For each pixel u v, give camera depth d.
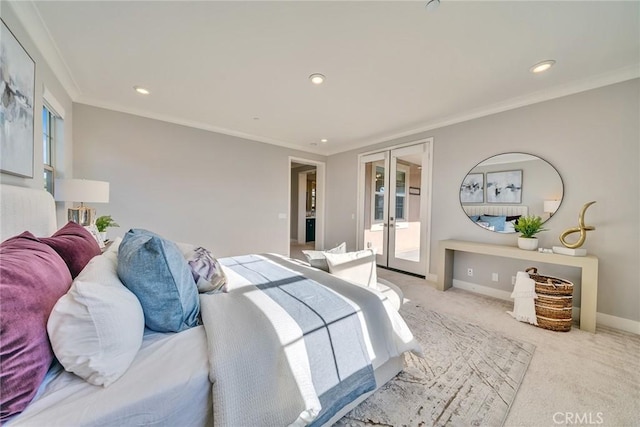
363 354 1.32
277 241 4.93
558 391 1.53
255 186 4.60
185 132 3.80
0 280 0.68
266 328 1.09
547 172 2.75
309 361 1.11
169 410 0.80
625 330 2.31
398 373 1.67
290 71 2.35
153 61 2.21
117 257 1.25
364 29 1.79
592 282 2.28
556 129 2.69
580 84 2.49
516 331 2.28
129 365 0.86
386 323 1.51
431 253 3.84
